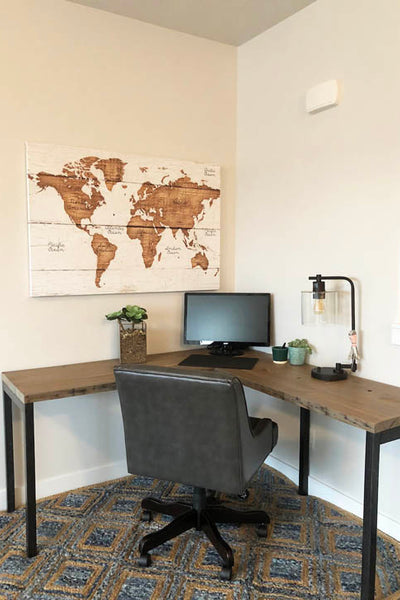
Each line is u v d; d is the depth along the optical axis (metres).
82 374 2.29
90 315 2.57
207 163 2.87
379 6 2.06
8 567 1.92
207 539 2.11
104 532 2.17
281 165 2.67
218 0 2.38
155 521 2.26
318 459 2.53
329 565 1.94
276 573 1.89
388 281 2.09
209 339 2.79
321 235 2.43
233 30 2.71
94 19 2.46
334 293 2.35
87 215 2.49
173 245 2.78
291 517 2.31
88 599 1.75
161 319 2.80
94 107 2.49
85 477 2.62
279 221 2.70
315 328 2.50
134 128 2.62
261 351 2.88
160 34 2.67
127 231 2.61
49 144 2.36
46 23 2.33
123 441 2.73
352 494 2.35
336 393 1.96
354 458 2.33
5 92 2.25
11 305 2.35
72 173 2.43
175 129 2.76
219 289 3.01
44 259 2.39
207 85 2.86
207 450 1.77
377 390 2.01
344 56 2.24
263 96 2.77
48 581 1.84
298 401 1.91
